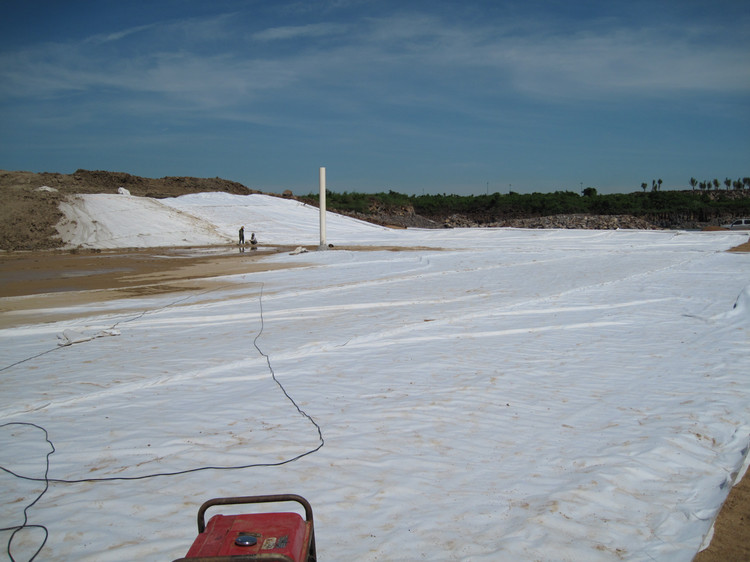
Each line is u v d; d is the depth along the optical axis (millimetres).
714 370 7949
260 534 2793
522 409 6473
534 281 17766
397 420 6176
